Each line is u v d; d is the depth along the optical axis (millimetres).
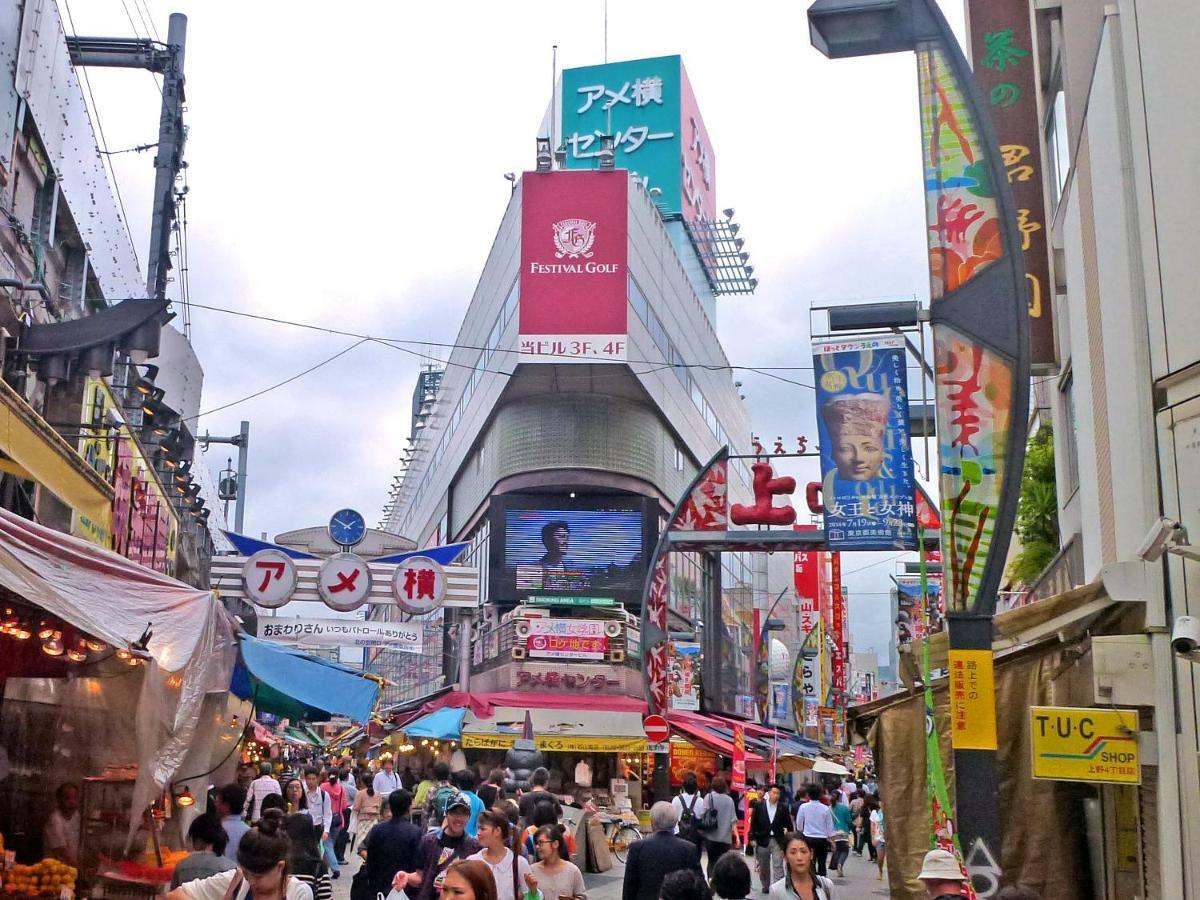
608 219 37906
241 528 47938
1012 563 16125
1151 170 7887
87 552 8070
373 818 22609
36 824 10180
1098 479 9781
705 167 70125
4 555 6734
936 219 8641
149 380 20000
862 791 30734
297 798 15672
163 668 8031
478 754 33844
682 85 65688
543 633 33500
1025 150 13000
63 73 17625
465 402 48562
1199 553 6625
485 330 45031
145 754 7914
